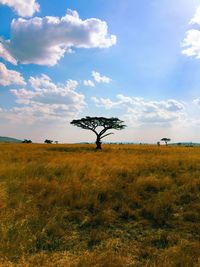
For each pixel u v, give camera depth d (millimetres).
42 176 12219
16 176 12070
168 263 4820
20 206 7820
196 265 4824
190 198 9367
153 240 6211
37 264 4871
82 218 7422
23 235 5859
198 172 13625
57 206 8328
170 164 16156
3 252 5137
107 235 6430
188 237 6398
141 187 10453
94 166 15117
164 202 8633
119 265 4859
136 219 7590
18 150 29781
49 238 6062
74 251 5523
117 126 41969
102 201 9055
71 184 10461
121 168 14242
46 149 34875
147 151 32375
